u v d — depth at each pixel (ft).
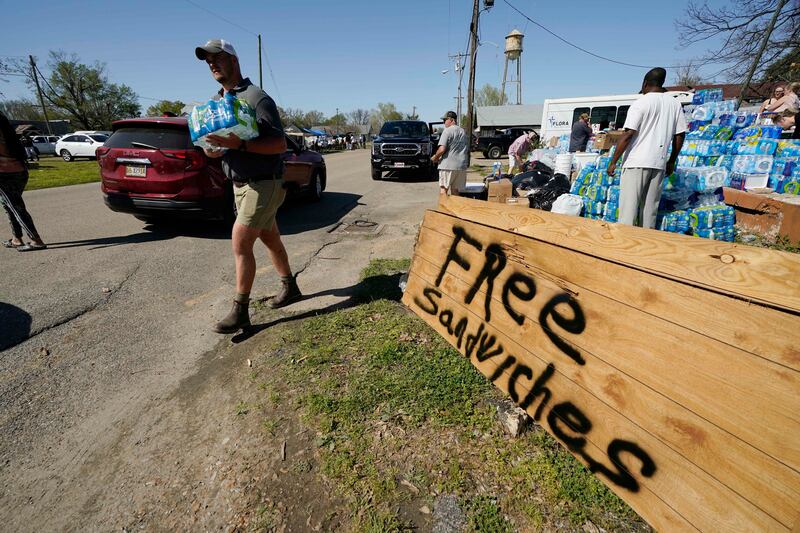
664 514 4.89
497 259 8.29
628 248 6.35
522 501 5.66
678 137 14.07
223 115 8.22
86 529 5.50
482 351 8.26
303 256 16.35
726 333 4.62
